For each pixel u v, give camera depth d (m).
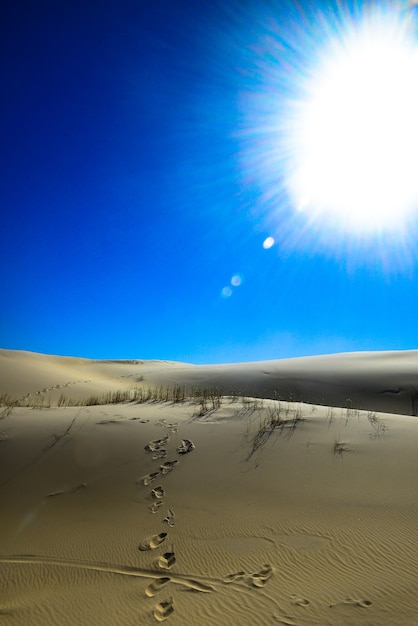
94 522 5.55
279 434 7.99
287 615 3.40
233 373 30.77
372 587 3.71
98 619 3.59
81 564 4.59
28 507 6.03
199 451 7.45
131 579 4.23
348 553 4.32
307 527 4.91
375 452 6.86
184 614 3.55
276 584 3.89
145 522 5.43
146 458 7.32
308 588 3.78
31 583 4.30
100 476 6.77
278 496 5.73
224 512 5.46
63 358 42.66
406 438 7.46
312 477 6.17
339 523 4.92
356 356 38.75
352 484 5.84
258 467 6.66
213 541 4.81
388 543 4.43
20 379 26.50
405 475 5.96
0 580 4.38
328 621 3.28
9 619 3.68
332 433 7.91
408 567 3.99
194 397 12.53
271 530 4.92
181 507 5.71
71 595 4.02
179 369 38.03
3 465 7.18
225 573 4.16
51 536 5.26
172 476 6.63
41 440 8.07
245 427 8.50
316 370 29.08
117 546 4.91
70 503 6.09
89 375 34.75
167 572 4.29
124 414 9.80
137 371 39.06
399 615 3.29
